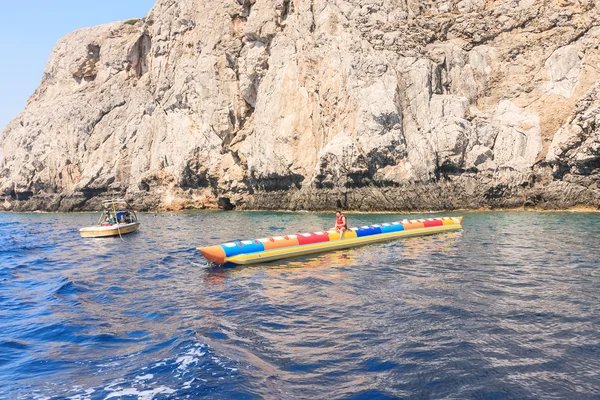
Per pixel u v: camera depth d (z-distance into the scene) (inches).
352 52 1501.0
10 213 2327.8
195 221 1350.9
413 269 523.2
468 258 586.2
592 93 1212.5
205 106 1943.9
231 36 1927.9
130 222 1163.3
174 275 535.5
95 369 258.4
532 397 210.5
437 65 1496.1
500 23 1518.2
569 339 284.4
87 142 2309.3
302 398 212.7
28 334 326.6
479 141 1395.2
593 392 214.5
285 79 1695.4
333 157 1434.5
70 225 1434.5
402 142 1379.2
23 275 574.6
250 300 401.7
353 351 271.0
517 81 1461.6
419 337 292.4
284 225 1085.1
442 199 1349.7
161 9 2226.9
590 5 1390.3
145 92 2253.9
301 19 1685.5
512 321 322.0
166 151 2028.8
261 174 1699.1
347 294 412.2
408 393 215.9
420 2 1601.9
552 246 666.8
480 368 242.8
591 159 1200.2
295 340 292.8
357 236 725.9
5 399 223.0
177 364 256.7
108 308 393.4
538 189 1309.1
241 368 248.2
